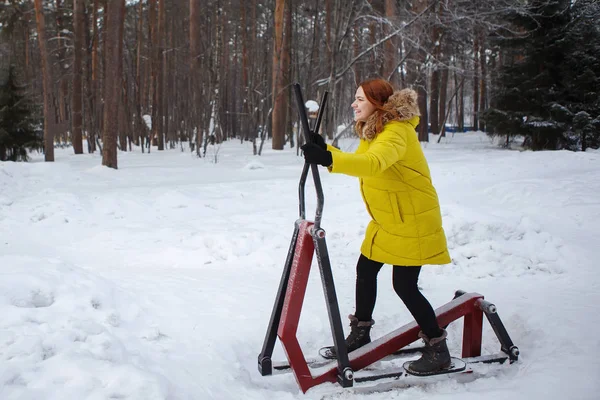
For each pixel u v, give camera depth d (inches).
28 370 90.3
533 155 647.8
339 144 867.4
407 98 105.5
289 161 799.7
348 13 717.3
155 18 1259.2
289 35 1018.1
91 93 1152.2
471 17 706.8
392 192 106.7
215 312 147.7
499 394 102.0
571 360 116.7
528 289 184.1
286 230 272.8
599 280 193.3
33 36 1546.5
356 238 255.4
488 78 969.5
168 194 375.6
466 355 124.6
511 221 234.7
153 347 115.8
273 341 109.0
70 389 85.7
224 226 282.7
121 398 85.8
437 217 109.3
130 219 318.0
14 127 853.2
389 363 124.5
